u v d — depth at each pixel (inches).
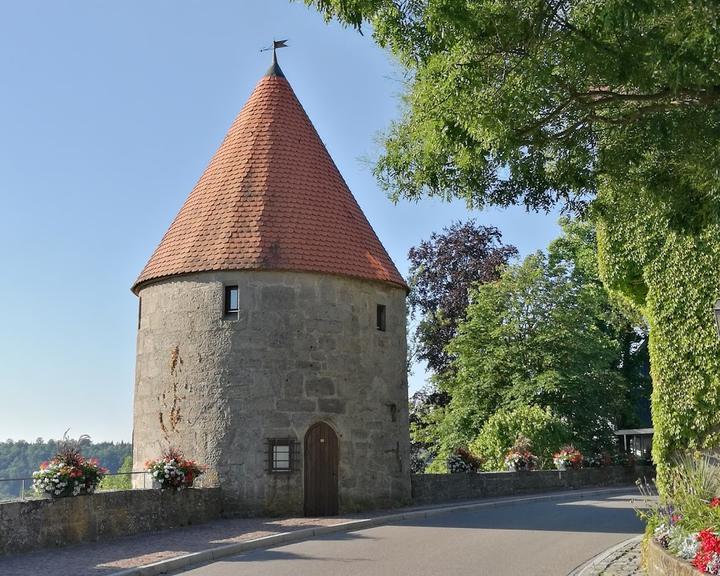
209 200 922.1
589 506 948.0
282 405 849.5
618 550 559.5
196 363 866.1
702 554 339.3
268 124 965.2
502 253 1715.1
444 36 374.0
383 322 949.8
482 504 948.0
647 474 1487.5
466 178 456.4
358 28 391.2
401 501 924.0
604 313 1672.0
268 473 836.0
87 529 605.6
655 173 447.8
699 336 624.7
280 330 862.5
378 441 906.1
